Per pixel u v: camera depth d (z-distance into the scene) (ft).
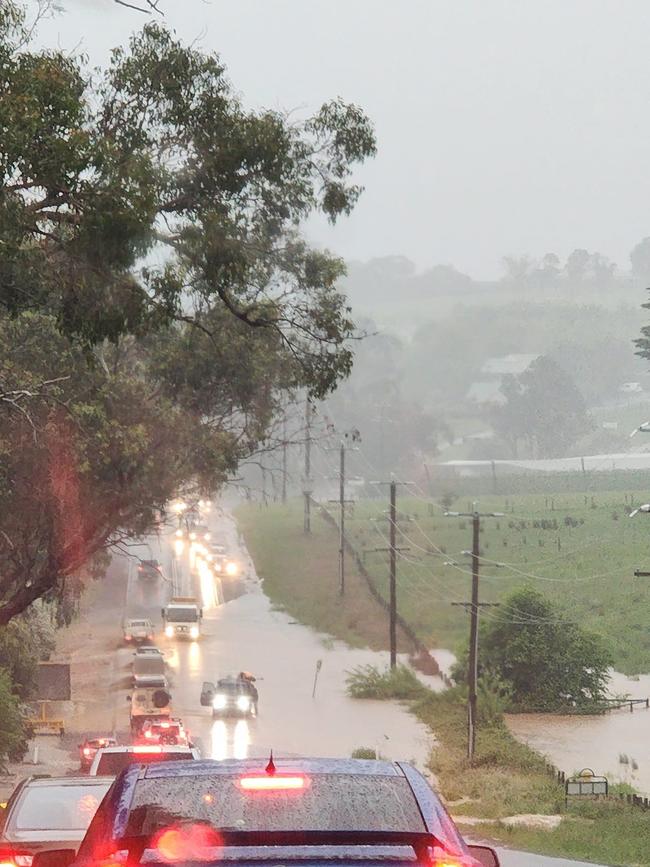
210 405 328.08
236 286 273.54
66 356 288.71
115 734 515.09
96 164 182.60
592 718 575.38
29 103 172.86
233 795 41.04
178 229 228.84
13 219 180.14
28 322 281.74
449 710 550.36
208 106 221.46
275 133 226.58
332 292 281.74
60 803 81.00
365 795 41.37
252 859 36.83
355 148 246.68
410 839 38.14
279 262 277.85
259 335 314.76
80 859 40.73
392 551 644.69
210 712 563.89
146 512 323.37
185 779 42.42
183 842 37.52
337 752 467.52
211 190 228.43
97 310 207.72
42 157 178.29
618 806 338.75
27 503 295.48
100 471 291.79
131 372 328.90
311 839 37.91
